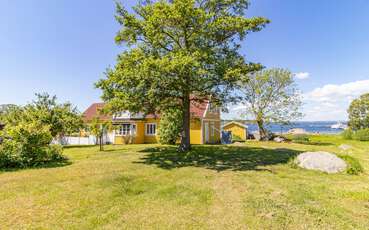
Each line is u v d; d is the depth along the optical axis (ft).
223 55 44.09
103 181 23.97
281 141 91.40
